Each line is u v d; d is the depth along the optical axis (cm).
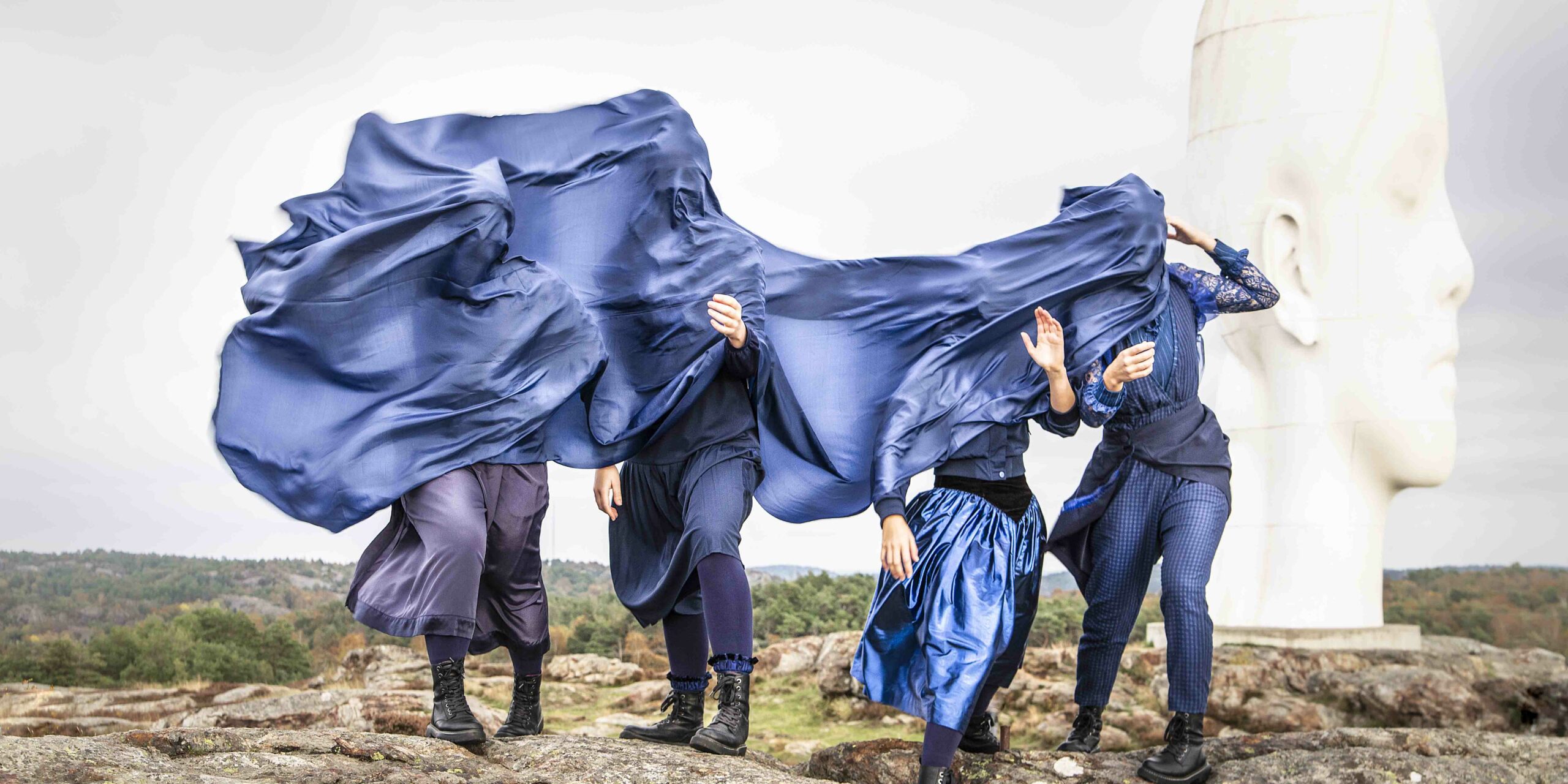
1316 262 866
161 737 317
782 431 429
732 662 364
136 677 925
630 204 418
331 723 618
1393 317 854
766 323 436
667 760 335
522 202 422
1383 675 745
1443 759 412
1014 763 413
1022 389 399
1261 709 732
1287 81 873
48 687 829
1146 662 790
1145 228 416
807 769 436
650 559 406
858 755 427
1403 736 448
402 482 351
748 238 413
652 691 864
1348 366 856
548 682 917
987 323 416
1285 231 873
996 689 408
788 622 1055
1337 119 859
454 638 349
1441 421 853
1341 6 865
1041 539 389
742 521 381
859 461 437
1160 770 387
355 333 360
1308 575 852
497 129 424
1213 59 911
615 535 413
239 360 357
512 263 385
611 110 430
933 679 351
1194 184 924
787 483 440
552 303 378
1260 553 873
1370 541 859
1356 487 859
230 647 972
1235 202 890
